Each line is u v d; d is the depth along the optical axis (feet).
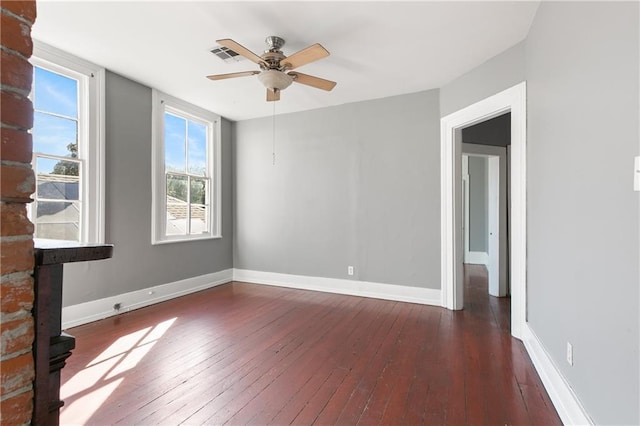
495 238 14.14
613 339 4.28
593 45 4.84
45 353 2.57
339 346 8.85
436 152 12.68
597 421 4.65
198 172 15.38
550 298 6.71
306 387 6.80
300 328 10.22
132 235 12.05
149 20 8.18
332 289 14.76
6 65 2.25
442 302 12.47
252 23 8.27
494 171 14.32
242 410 6.02
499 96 9.68
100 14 7.93
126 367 7.61
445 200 12.32
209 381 7.02
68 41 9.21
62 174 10.02
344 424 5.65
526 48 8.66
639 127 3.73
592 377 4.82
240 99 13.92
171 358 8.09
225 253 16.78
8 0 2.28
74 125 10.34
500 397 6.43
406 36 8.84
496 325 10.44
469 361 7.92
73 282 10.30
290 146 15.78
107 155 11.16
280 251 16.05
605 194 4.50
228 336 9.54
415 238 13.10
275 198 16.16
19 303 2.36
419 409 6.06
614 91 4.27
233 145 17.22
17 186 2.31
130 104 11.90
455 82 11.69
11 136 2.27
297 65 8.73
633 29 3.84
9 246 2.28
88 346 8.77
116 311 11.46
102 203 10.91
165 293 13.38
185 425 5.59
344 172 14.53
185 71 11.19
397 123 13.42
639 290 3.74
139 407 6.08
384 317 11.26
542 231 7.29
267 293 14.57
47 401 2.60
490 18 7.98
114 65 10.77
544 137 7.13
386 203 13.65
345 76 11.47
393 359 8.06
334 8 7.64
